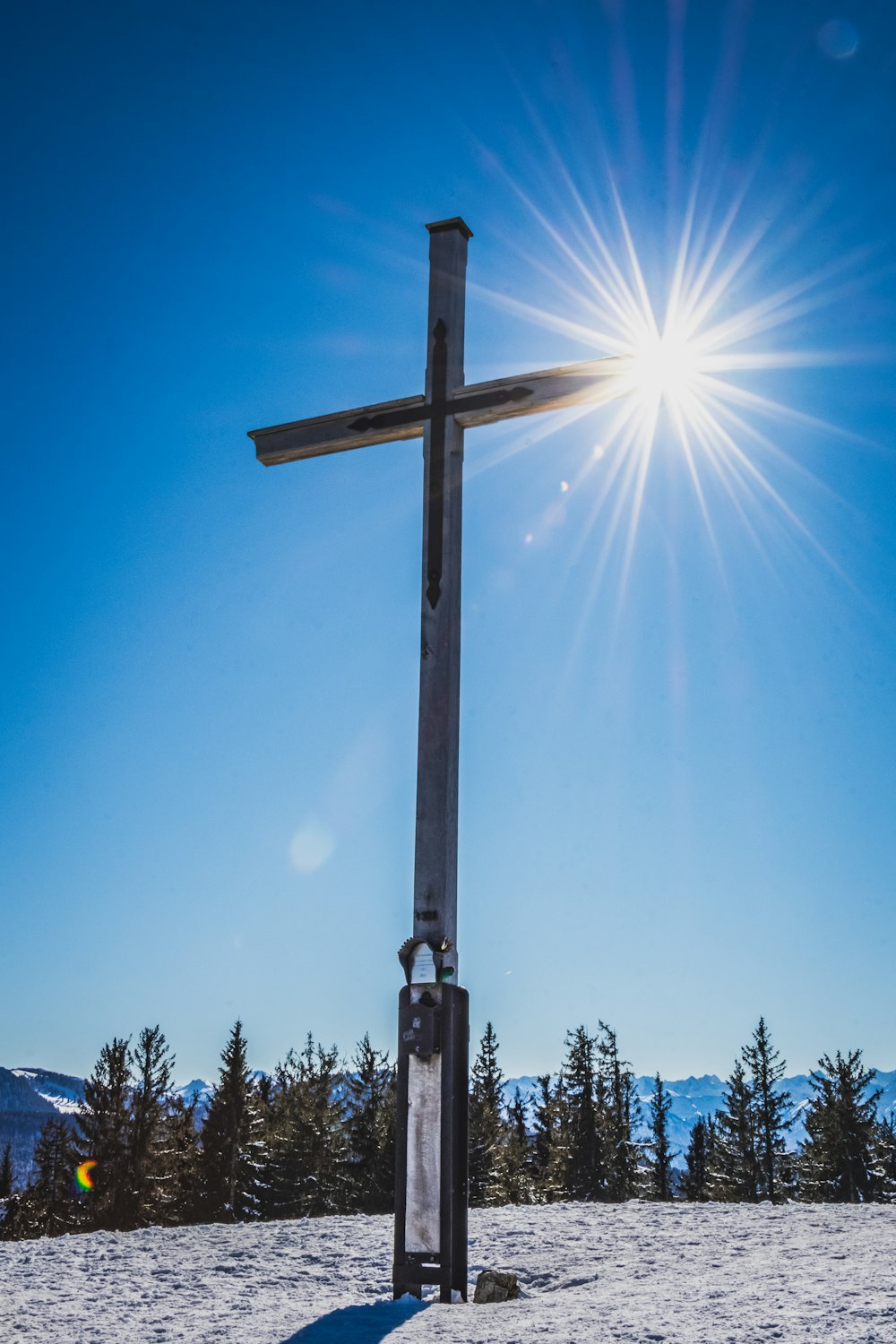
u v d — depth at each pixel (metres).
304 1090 51.12
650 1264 8.30
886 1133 49.66
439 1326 6.38
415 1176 7.93
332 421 10.41
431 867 8.71
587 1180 55.06
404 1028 8.23
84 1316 6.67
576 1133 55.66
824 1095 48.81
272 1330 6.36
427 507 9.71
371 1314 6.91
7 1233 49.72
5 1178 62.22
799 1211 10.80
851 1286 6.49
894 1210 10.55
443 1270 7.66
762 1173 52.25
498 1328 6.18
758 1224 10.06
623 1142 56.62
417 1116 8.05
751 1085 53.25
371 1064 48.47
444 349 10.12
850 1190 47.22
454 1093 8.05
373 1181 46.34
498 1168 47.66
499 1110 51.66
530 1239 9.79
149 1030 47.31
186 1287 7.83
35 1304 7.03
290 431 10.57
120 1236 9.96
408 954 8.41
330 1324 6.53
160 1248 9.34
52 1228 45.56
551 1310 6.73
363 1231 10.15
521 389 9.66
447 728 9.05
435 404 9.98
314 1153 47.84
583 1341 5.49
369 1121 47.41
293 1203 46.59
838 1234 9.16
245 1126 47.41
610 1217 10.98
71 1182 45.62
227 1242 9.64
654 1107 59.91
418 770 9.02
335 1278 8.31
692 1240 9.32
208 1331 6.31
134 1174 45.44
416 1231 7.82
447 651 9.24
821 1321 5.57
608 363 9.43
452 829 8.90
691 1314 6.05
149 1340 6.05
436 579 9.46
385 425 10.16
